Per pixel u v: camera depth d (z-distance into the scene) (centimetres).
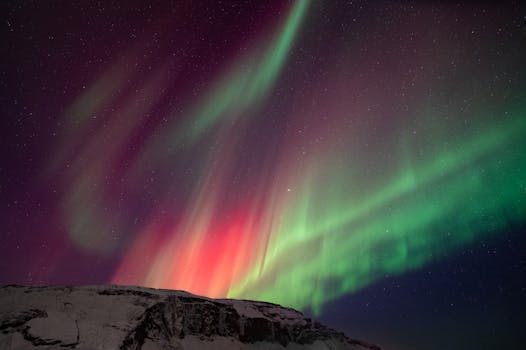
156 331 3706
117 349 2933
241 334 4659
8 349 2561
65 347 2705
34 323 2895
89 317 3338
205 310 4550
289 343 5228
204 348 3997
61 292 3775
